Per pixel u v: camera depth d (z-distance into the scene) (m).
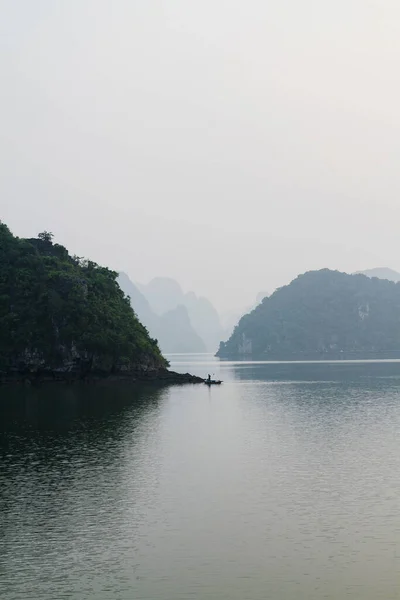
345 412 91.38
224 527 38.09
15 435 69.44
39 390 124.56
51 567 32.44
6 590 29.86
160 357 165.38
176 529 37.84
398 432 71.75
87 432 71.75
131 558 33.50
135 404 100.75
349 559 33.00
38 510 41.66
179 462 55.62
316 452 59.88
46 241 170.38
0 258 150.25
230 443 65.12
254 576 31.14
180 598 28.89
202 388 136.88
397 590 29.47
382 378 169.12
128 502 43.31
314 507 41.66
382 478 48.97
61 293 146.25
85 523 39.03
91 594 29.39
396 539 35.59
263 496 44.44
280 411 93.12
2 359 139.38
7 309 143.88
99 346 141.75
